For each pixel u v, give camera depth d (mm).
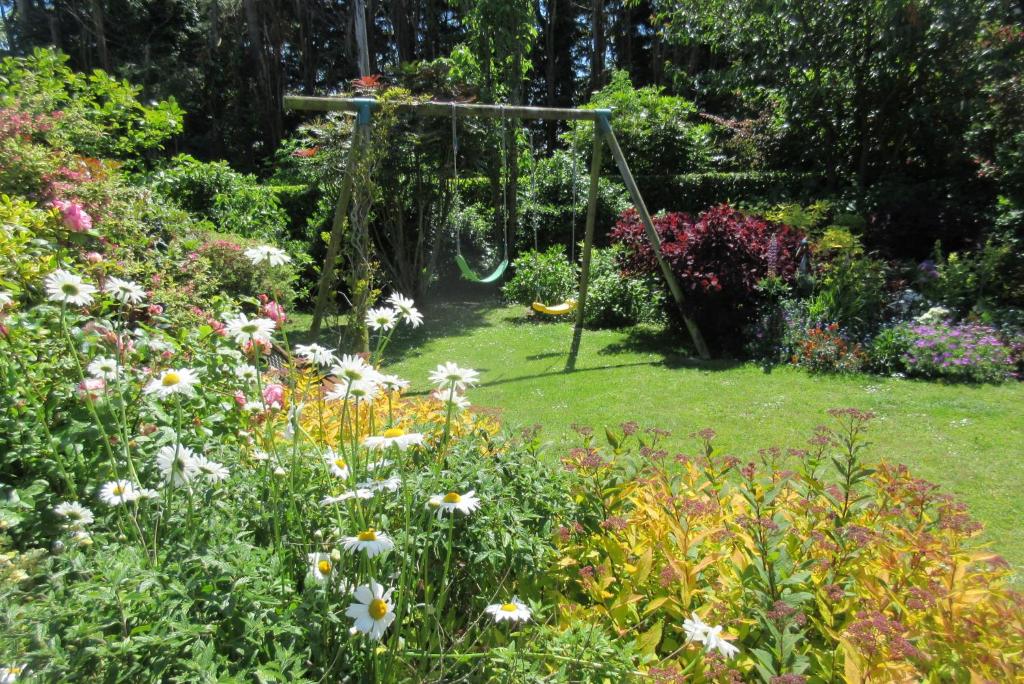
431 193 10352
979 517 3564
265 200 10969
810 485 2230
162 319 2938
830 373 6484
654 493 2291
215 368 2402
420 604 1682
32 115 5867
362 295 7238
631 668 1548
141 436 1991
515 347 8297
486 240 12500
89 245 3803
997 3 9656
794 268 7754
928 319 6801
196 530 1602
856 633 1527
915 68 10273
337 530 1600
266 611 1401
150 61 24156
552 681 1554
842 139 11906
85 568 1446
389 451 1958
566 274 10406
